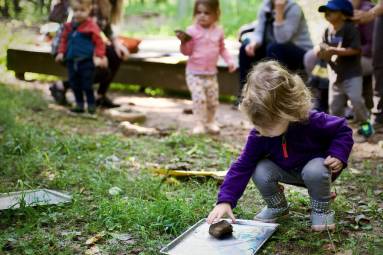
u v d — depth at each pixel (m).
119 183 4.07
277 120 2.83
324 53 5.55
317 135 3.09
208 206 3.65
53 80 8.53
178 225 3.30
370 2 6.05
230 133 5.88
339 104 5.78
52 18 7.15
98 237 3.17
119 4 6.92
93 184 4.03
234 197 3.13
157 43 8.89
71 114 6.46
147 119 6.48
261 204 3.76
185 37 5.73
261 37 6.51
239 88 6.78
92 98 6.53
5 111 6.13
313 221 3.25
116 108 6.79
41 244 3.09
